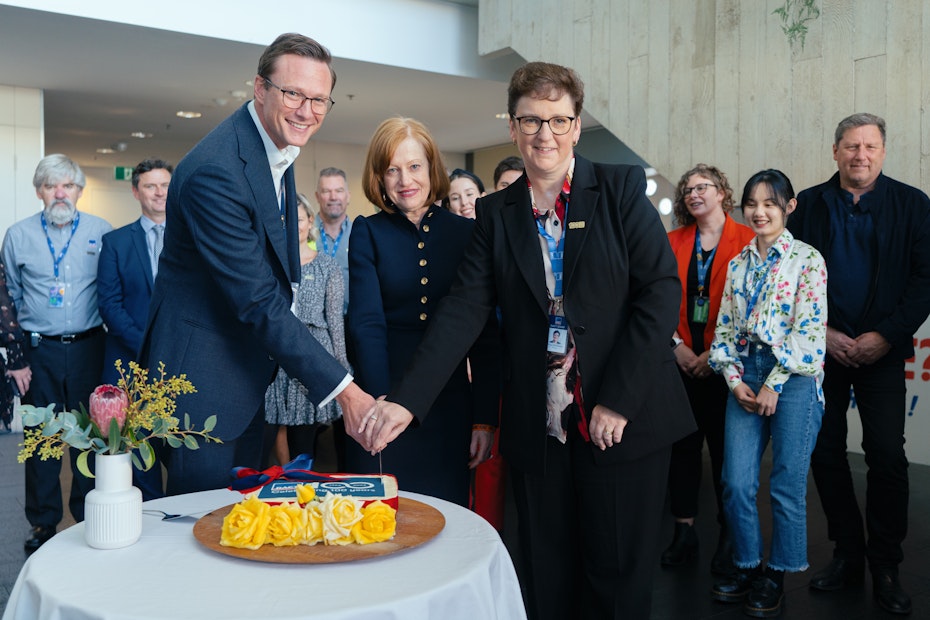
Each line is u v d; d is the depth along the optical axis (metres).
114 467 1.49
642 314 1.97
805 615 2.90
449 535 1.56
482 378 2.48
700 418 3.51
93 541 1.45
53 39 6.95
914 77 4.50
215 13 6.88
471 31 8.12
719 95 5.49
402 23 7.73
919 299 2.93
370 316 2.41
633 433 2.00
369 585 1.29
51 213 3.76
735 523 2.96
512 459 2.13
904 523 3.01
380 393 2.35
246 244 1.83
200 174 1.81
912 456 4.95
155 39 6.96
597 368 2.00
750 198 2.92
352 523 1.46
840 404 3.14
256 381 1.98
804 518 2.88
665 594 3.13
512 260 2.09
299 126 1.87
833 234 3.12
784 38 5.11
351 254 2.48
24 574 1.38
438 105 9.65
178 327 1.90
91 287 3.86
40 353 3.77
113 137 11.95
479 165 13.26
